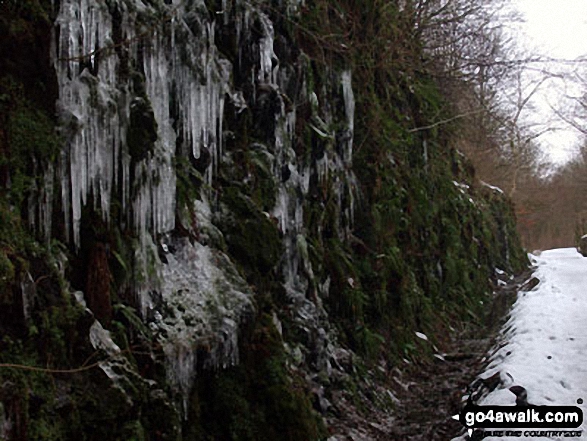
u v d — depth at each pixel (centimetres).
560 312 1034
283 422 509
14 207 379
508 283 1702
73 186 414
